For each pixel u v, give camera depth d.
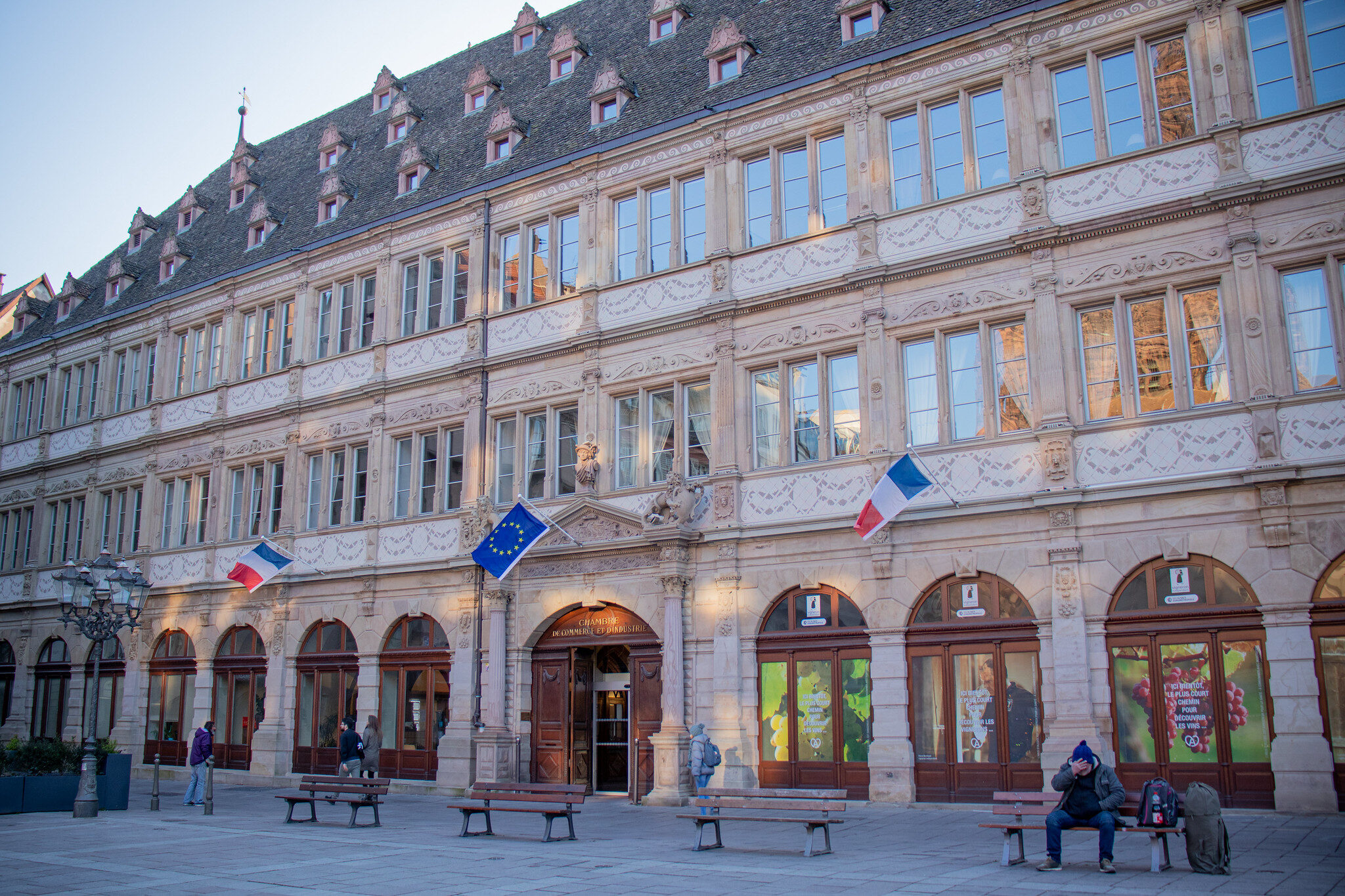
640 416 24.03
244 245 35.06
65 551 36.34
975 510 19.42
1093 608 18.20
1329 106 17.50
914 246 21.03
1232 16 18.52
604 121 26.88
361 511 28.69
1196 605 17.52
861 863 12.91
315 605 28.86
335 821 19.25
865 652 20.38
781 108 23.09
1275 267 17.67
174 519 33.03
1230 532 17.31
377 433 28.45
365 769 23.17
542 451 25.69
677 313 23.61
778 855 13.88
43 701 35.22
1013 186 20.17
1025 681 18.77
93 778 20.17
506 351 26.33
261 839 16.30
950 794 19.09
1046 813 12.41
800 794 13.92
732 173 23.58
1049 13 20.16
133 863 13.62
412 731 26.36
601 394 24.64
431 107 34.03
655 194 24.97
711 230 23.58
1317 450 16.81
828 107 22.53
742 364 22.67
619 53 29.11
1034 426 19.39
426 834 16.98
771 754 20.98
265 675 29.44
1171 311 18.47
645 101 26.38
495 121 28.89
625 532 23.34
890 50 21.75
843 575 20.69
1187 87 19.03
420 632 26.84
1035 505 18.83
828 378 21.77
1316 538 16.62
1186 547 17.61
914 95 21.56
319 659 28.47
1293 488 16.91
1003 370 19.97
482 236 27.44
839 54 23.09
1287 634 16.61
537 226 26.89
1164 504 17.91
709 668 21.81
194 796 22.66
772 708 21.12
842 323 21.61
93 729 20.80
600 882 11.71
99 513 35.56
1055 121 20.14
